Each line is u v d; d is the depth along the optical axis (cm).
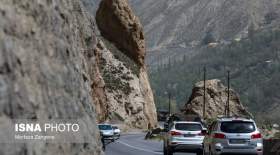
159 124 15038
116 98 12812
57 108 838
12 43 718
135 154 4091
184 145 3747
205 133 3212
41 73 803
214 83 12606
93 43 7669
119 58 13738
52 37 891
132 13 14550
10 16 740
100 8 14688
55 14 929
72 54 992
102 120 8400
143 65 14425
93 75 7488
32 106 739
